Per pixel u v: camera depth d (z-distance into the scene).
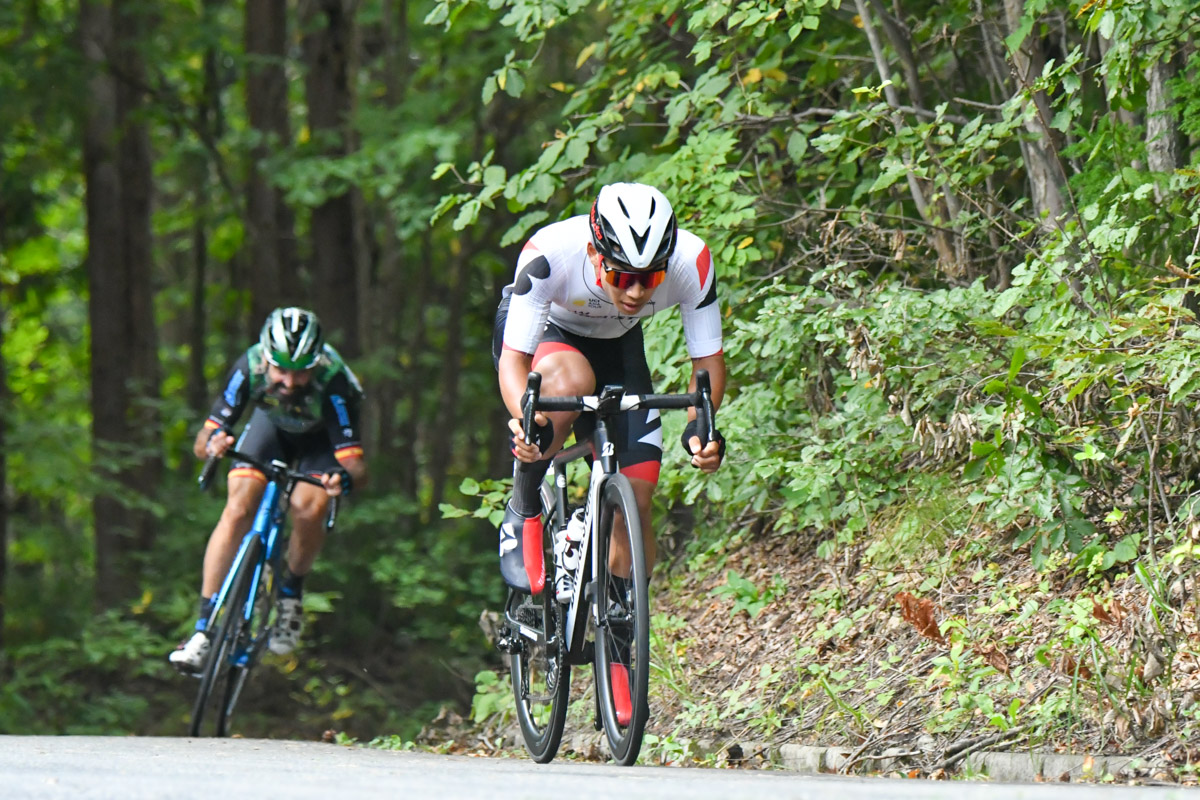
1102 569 15.37
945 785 9.88
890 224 22.22
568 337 14.41
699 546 23.27
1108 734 13.13
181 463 58.75
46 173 53.38
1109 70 16.55
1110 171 17.31
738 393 21.70
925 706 15.26
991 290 17.09
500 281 59.78
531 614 15.00
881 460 19.11
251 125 49.28
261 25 48.28
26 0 47.66
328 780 9.71
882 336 16.70
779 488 21.84
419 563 42.19
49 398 72.88
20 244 57.31
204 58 53.91
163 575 44.69
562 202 26.02
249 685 41.41
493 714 21.75
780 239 22.92
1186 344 13.87
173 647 40.84
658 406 13.00
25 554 54.84
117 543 49.22
